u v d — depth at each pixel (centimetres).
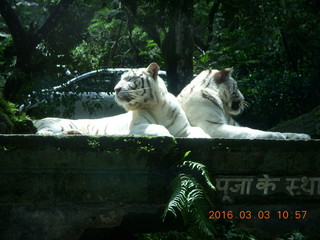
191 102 632
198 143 443
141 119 557
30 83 780
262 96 1107
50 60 907
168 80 921
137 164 438
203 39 1697
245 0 979
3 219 435
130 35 1377
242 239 471
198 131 569
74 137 429
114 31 1516
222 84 659
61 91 775
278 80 1133
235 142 448
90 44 1399
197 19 1526
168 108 572
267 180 460
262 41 1077
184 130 573
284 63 1420
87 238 442
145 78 558
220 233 473
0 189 433
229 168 453
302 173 466
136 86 552
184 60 908
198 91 637
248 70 1262
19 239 435
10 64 966
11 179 434
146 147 435
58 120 639
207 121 617
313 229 469
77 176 436
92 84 912
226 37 1311
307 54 1375
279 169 461
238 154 451
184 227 452
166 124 571
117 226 444
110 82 923
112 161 434
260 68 1367
